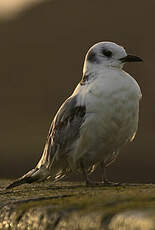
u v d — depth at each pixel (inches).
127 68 1066.7
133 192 307.0
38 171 396.2
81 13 1488.7
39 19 1546.5
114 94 364.5
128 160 759.1
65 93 1161.4
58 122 388.5
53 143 390.9
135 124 377.4
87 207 279.9
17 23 1556.3
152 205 266.4
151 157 768.9
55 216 283.0
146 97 983.6
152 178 717.9
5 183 442.3
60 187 374.0
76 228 270.7
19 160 835.4
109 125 366.3
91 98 366.9
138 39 1234.0
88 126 367.6
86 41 1336.1
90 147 374.6
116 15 1403.8
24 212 302.7
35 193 349.1
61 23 1478.8
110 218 260.4
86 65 389.1
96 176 667.4
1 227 313.3
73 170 397.1
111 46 385.4
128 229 249.4
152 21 1317.7
